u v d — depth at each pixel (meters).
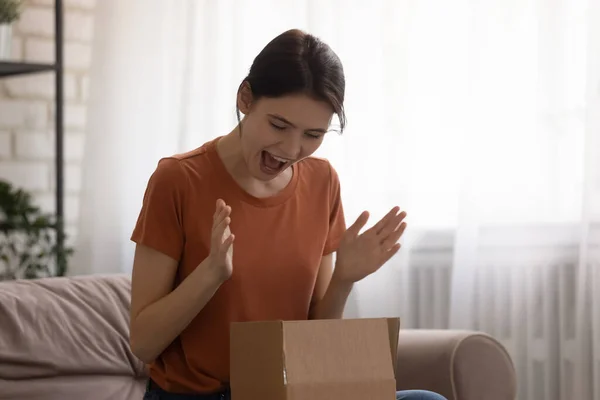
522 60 3.37
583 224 3.22
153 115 3.61
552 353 3.35
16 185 3.57
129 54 3.61
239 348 1.81
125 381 2.59
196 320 2.08
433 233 3.44
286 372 1.70
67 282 2.69
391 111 3.43
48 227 3.31
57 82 3.42
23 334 2.47
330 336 1.75
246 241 2.10
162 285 2.07
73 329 2.56
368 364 1.78
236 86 3.54
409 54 3.43
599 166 3.22
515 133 3.37
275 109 1.93
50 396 2.44
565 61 3.33
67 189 3.66
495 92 3.37
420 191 3.44
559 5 3.31
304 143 1.98
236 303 2.08
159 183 2.07
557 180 3.33
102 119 3.60
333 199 2.30
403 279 3.41
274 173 2.04
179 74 3.61
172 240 2.07
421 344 2.64
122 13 3.60
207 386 2.07
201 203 2.08
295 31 2.00
